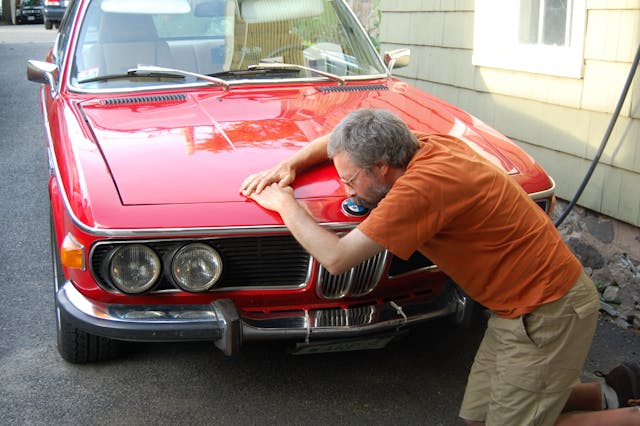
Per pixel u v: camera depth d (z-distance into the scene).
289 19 4.63
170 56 4.32
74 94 4.12
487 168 2.65
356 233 2.60
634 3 4.26
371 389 3.55
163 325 3.06
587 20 4.59
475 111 5.77
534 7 5.15
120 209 3.00
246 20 4.53
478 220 2.59
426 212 2.54
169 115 3.78
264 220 3.03
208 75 4.27
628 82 4.23
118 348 3.71
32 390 3.49
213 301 3.12
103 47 4.32
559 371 2.68
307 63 4.48
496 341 2.81
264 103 3.97
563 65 4.79
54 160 3.62
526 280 2.64
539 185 3.50
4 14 28.61
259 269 3.14
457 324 3.37
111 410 3.36
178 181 3.16
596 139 4.66
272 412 3.37
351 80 4.49
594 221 4.81
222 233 3.00
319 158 3.28
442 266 2.73
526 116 5.22
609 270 4.73
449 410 3.40
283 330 3.12
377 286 3.26
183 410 3.37
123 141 3.46
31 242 5.27
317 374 3.67
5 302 4.36
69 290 3.22
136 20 4.41
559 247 2.68
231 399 3.46
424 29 6.29
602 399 3.08
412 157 2.67
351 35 4.81
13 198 6.23
